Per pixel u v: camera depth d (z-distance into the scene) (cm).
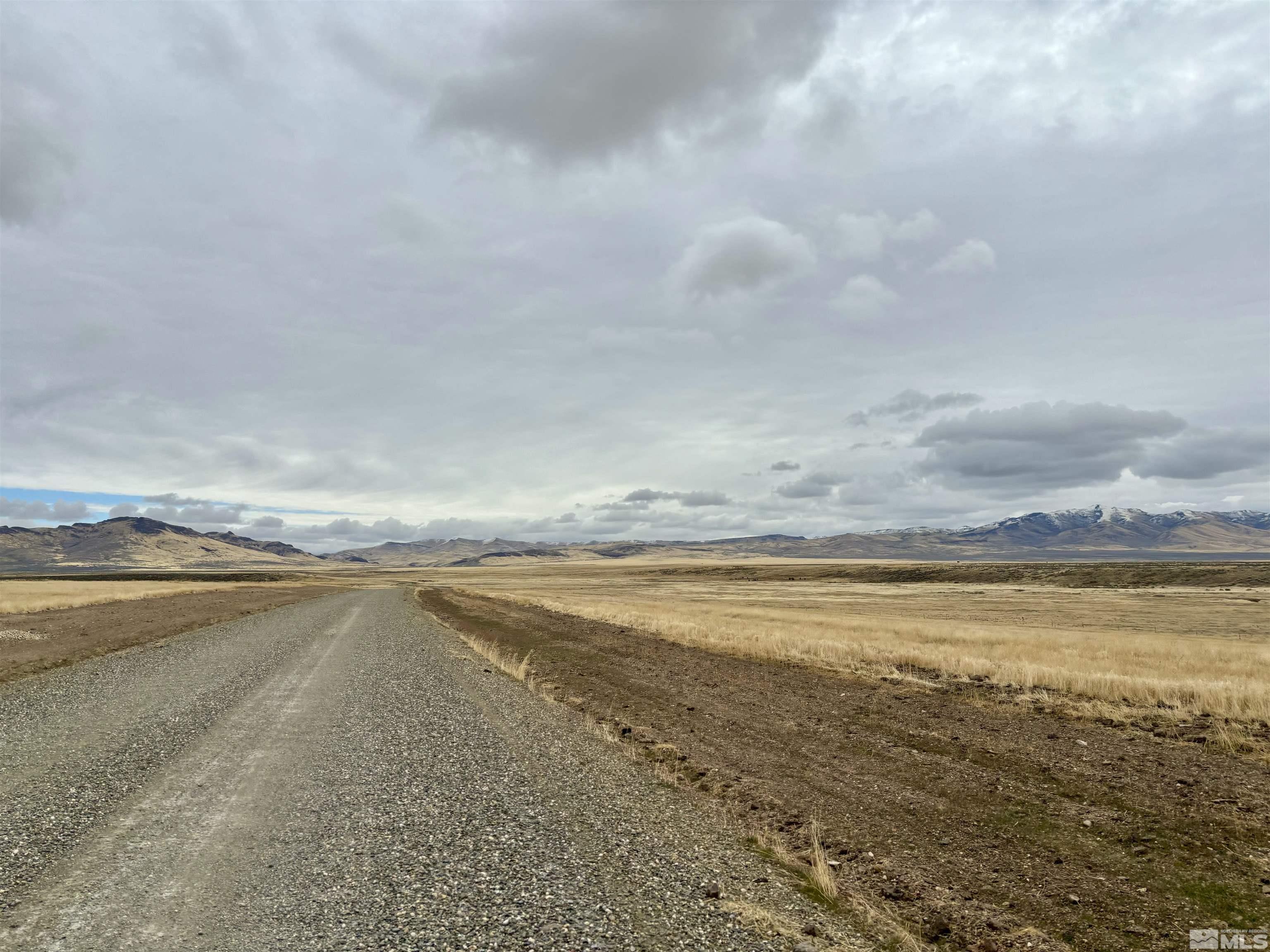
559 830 706
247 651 2161
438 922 501
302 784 833
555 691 1600
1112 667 2014
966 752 1064
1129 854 684
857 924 540
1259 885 614
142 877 564
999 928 539
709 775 938
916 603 7019
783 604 6456
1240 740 1102
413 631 3016
